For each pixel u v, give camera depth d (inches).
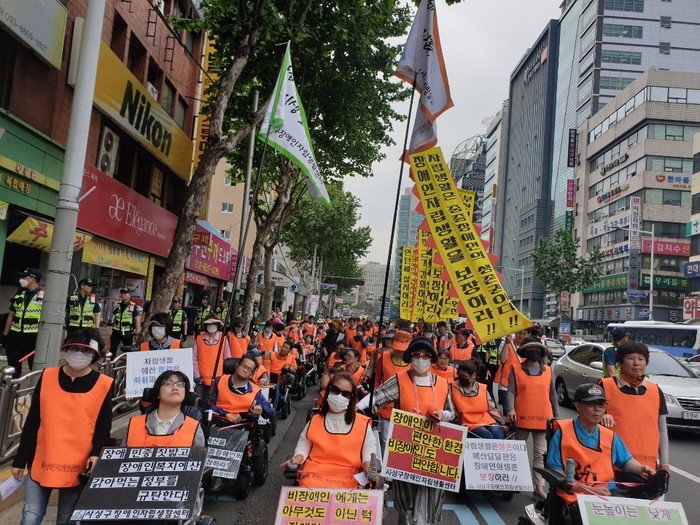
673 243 2224.4
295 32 499.2
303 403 522.9
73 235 274.5
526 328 262.2
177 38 730.2
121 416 329.1
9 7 410.9
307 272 2244.1
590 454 161.0
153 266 784.9
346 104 728.3
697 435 433.7
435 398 198.1
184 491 141.0
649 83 2325.3
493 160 4948.3
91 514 136.4
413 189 304.8
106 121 612.7
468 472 231.1
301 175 914.1
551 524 158.7
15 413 236.8
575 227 2950.3
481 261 282.4
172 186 856.9
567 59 3526.1
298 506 150.9
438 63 280.8
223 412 251.0
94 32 280.8
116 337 491.8
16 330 342.3
